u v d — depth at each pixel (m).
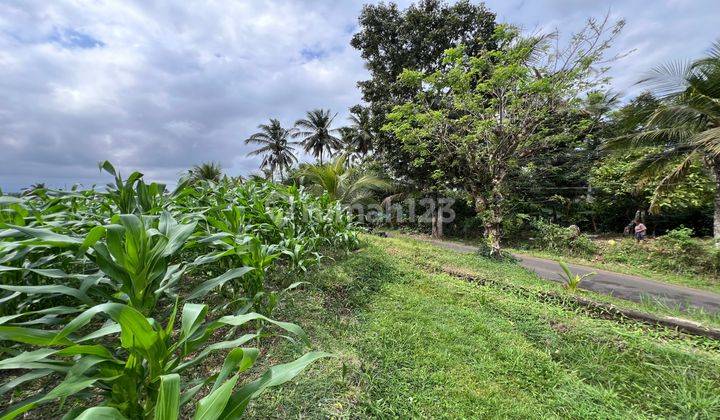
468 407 1.90
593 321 3.28
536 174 11.57
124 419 0.90
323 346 2.33
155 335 1.11
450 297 3.71
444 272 4.99
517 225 11.69
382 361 2.26
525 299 3.93
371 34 13.24
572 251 9.89
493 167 7.59
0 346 1.77
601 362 2.52
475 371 2.29
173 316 1.27
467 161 7.98
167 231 1.76
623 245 9.35
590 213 12.09
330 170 12.91
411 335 2.66
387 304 3.30
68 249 2.08
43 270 1.49
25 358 1.00
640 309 3.63
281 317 2.66
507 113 7.30
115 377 1.10
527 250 10.74
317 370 2.04
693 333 3.09
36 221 2.31
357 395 1.87
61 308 1.39
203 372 1.89
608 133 10.67
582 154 11.94
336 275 3.78
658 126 7.09
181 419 1.54
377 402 1.84
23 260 1.89
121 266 1.49
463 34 12.36
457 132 7.92
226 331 2.36
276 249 3.01
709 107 6.45
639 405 2.06
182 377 1.77
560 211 12.74
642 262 8.43
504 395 2.06
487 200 7.98
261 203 3.77
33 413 1.53
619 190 10.85
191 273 2.87
